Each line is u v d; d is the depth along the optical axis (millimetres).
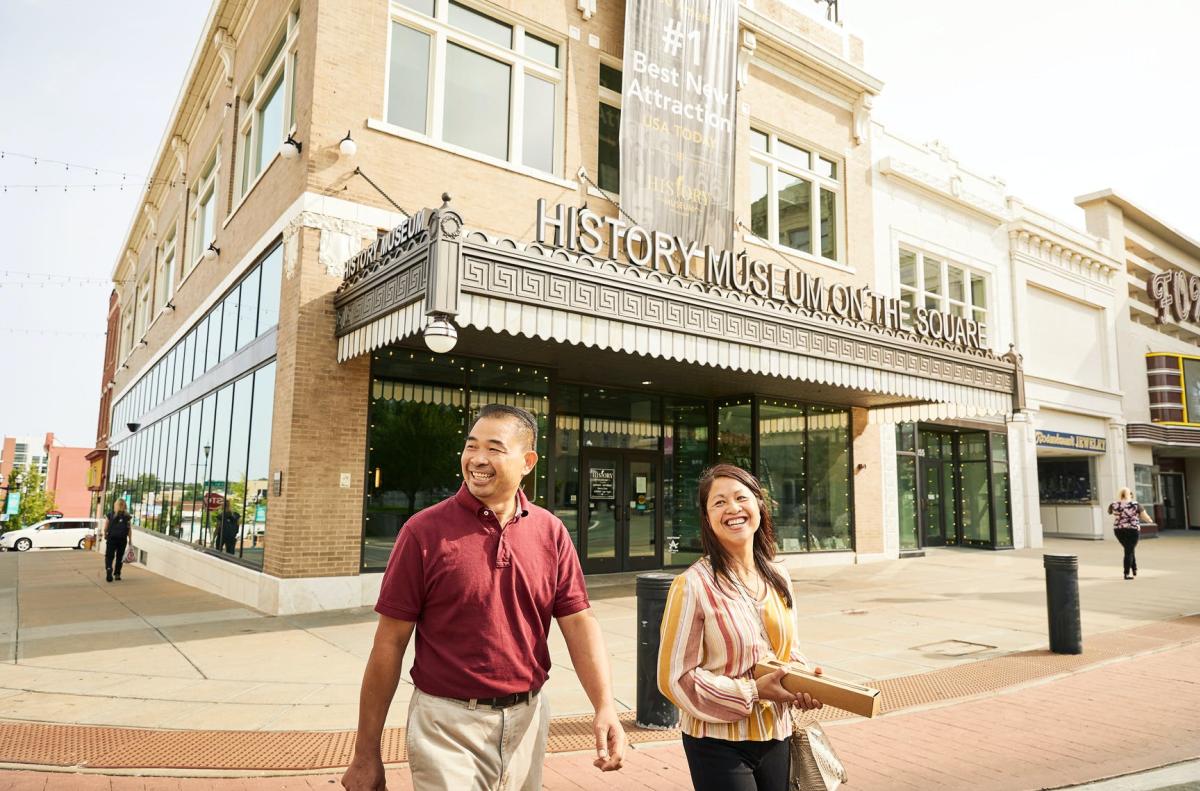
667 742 4941
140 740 4824
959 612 10023
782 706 2439
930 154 20875
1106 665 7191
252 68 14195
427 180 11188
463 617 2227
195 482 15398
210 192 17594
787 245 16562
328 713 5441
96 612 10227
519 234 11961
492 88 12328
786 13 17109
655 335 9633
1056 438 24188
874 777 4371
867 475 17375
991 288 22391
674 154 13594
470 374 11492
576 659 2447
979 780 4324
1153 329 32312
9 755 4523
